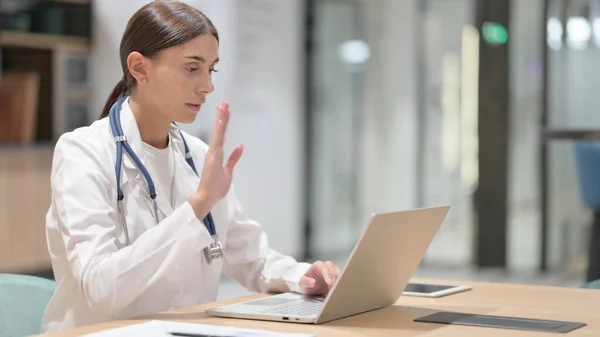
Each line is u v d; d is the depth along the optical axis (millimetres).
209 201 1723
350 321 1628
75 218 1756
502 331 1531
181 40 1868
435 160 7617
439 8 7539
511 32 7129
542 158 7012
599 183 4926
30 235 6113
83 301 1898
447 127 7547
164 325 1522
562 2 6949
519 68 7113
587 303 1854
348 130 7984
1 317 2092
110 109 2018
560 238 7000
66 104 6480
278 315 1628
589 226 6863
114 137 1935
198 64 1891
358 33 7918
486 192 7219
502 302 1865
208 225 1996
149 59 1900
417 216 1701
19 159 6012
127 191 1928
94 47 6594
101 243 1734
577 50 6930
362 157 7953
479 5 7227
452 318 1660
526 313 1727
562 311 1752
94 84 6598
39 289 2158
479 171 7238
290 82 7676
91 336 1426
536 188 7062
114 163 1914
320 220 8016
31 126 6223
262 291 2143
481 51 7227
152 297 1932
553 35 6980
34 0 6418
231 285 6578
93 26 6594
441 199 7586
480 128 7238
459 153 7477
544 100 7004
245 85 7152
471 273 7195
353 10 7926
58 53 6402
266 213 7512
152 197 1934
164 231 1695
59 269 1919
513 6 7109
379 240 1602
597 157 4922
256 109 7293
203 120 6727
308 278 1927
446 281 2191
